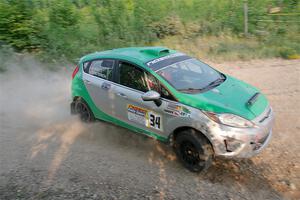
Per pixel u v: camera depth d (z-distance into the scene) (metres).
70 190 4.61
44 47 11.28
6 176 5.01
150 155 5.63
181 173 5.06
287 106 7.32
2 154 5.70
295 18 12.99
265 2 13.45
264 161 5.30
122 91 5.71
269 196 4.47
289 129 6.28
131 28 12.64
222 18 13.63
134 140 6.18
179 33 13.34
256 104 5.12
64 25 11.80
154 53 5.92
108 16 12.73
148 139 6.16
